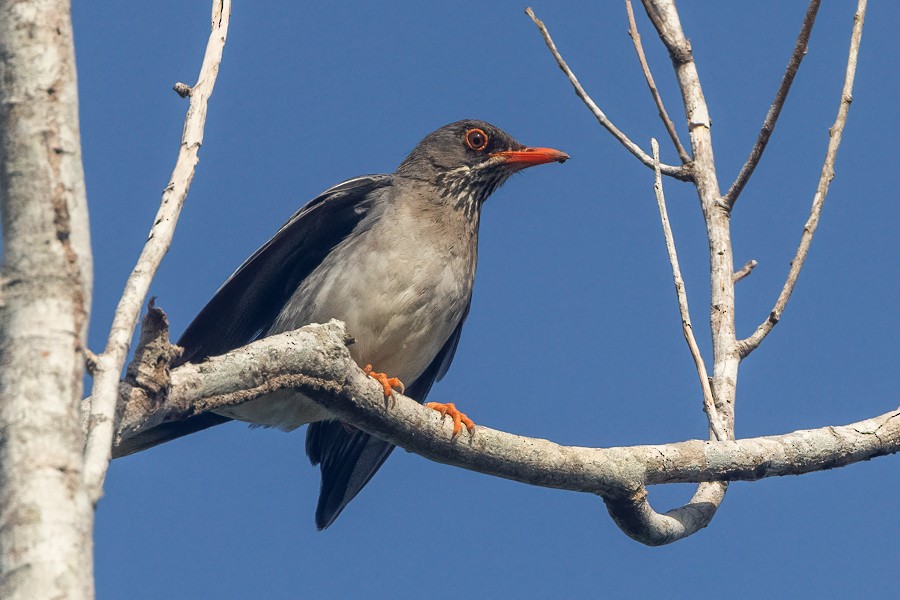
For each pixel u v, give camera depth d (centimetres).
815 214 1241
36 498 504
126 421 877
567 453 1121
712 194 1312
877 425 1198
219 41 916
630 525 1143
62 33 585
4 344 542
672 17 1404
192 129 863
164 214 809
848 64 1241
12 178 565
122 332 697
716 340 1250
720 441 1162
